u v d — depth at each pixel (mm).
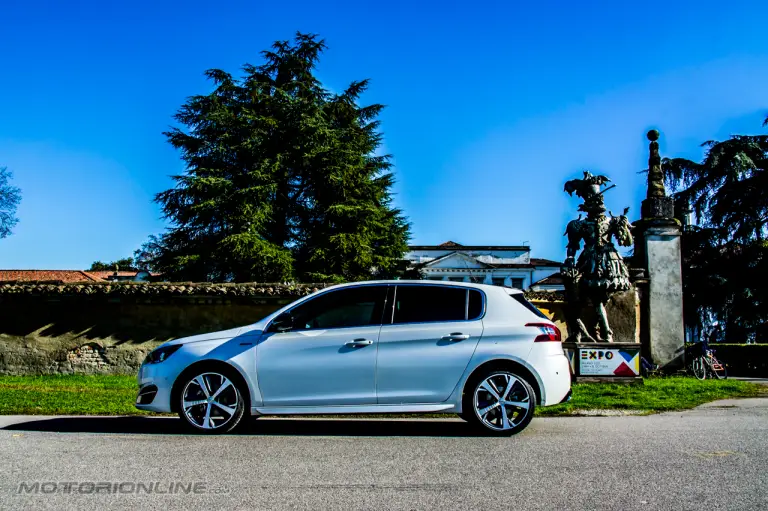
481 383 6488
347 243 31781
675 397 10055
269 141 33531
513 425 6445
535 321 6699
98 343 15719
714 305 29422
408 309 6766
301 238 34594
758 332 28609
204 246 32125
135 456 5375
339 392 6516
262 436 6477
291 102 32938
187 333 15953
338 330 6680
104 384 12805
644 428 6938
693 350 16438
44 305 15742
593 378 11938
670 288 16000
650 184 16891
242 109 33938
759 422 7387
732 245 29703
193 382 6652
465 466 4992
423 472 4793
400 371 6492
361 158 34375
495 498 4074
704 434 6469
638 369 11953
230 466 5000
